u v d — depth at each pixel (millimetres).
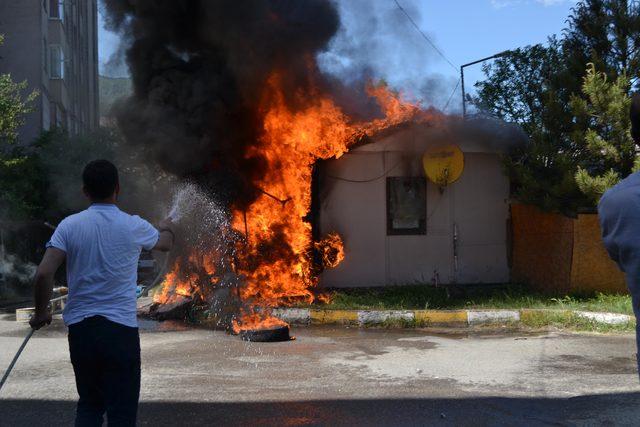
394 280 12477
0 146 15391
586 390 5867
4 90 14766
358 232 12383
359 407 5391
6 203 14227
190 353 7711
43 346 8156
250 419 5090
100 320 3650
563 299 10836
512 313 9766
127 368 3703
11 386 6117
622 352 7539
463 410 5289
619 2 11141
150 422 5027
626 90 10781
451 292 11805
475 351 7742
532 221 12219
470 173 12688
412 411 5273
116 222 3836
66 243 3738
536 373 6551
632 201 2605
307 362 7184
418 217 12562
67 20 30922
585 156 11133
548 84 12008
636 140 2721
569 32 11789
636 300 2607
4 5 23078
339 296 11453
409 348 7992
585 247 11203
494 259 12766
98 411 3797
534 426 4883
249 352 7773
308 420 5059
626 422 4945
